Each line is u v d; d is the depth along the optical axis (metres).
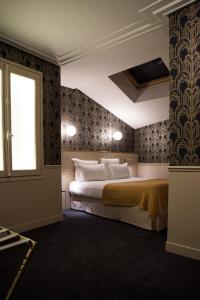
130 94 4.59
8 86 2.76
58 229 3.01
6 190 2.73
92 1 2.15
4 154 2.71
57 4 2.18
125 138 5.72
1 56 2.76
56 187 3.38
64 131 4.36
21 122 2.94
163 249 2.34
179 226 2.18
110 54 3.20
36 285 1.67
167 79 4.31
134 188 3.14
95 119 4.98
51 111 3.35
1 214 2.68
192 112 2.11
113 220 3.47
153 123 5.65
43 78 3.24
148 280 1.74
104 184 3.62
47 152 3.28
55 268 1.93
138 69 4.32
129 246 2.43
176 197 2.20
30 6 2.20
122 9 2.28
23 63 2.99
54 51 3.11
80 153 4.50
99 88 4.47
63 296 1.54
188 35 2.15
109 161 4.88
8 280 1.73
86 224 3.25
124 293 1.58
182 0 2.10
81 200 4.04
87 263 2.03
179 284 1.68
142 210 3.05
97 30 2.64
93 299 1.51
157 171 5.52
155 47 3.02
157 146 5.56
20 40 2.81
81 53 3.17
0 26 2.52
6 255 2.18
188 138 2.14
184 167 2.13
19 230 2.85
